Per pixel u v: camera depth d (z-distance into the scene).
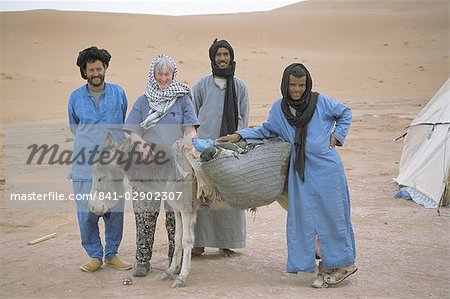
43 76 40.88
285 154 7.01
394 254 8.28
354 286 6.98
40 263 8.05
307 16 90.44
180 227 7.29
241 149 7.00
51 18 78.12
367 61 57.62
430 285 7.02
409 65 54.72
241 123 8.26
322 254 6.92
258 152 6.93
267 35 80.44
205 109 8.11
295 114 7.01
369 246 8.67
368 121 25.25
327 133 6.96
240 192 6.90
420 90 40.47
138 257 7.47
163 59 7.19
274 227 9.92
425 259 8.05
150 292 6.82
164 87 7.21
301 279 7.38
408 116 27.05
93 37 74.06
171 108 7.20
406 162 12.88
